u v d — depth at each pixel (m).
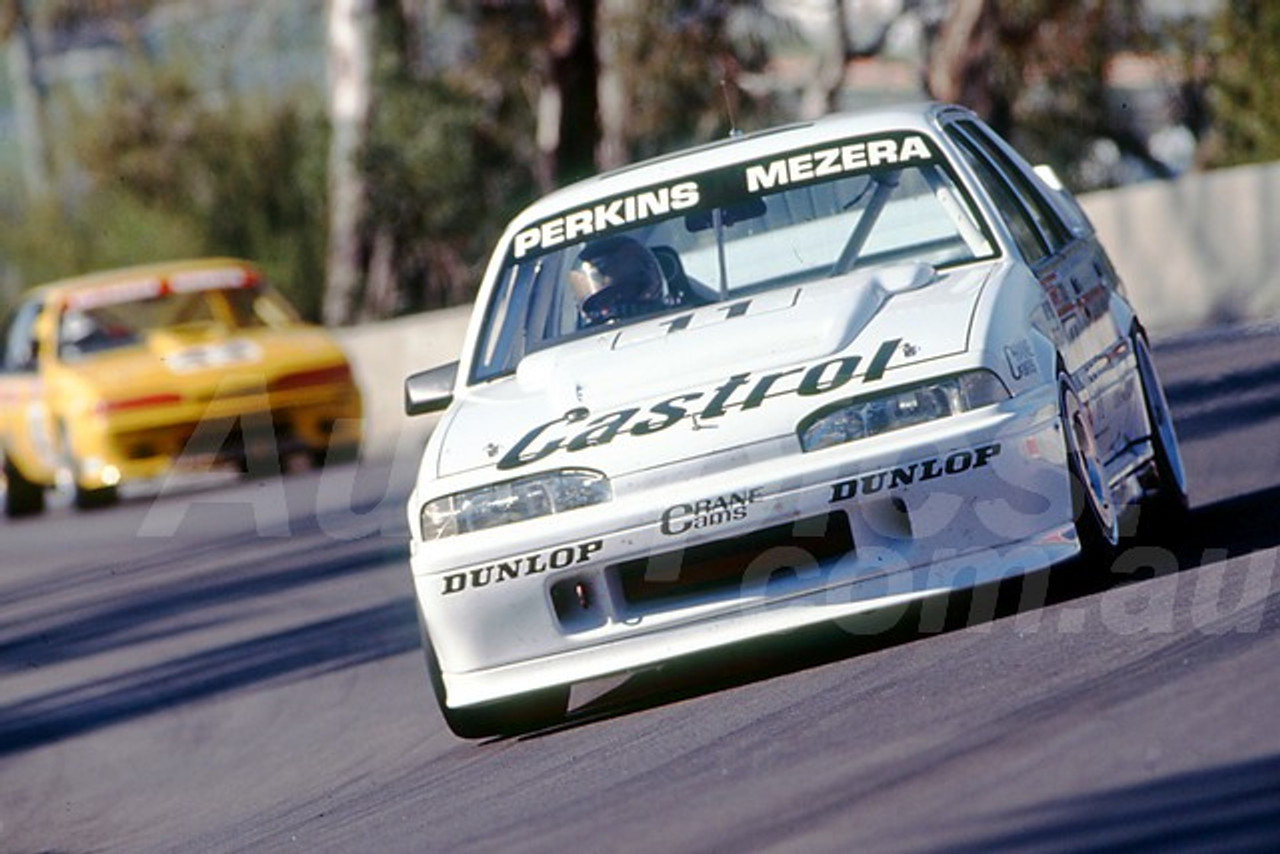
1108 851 8.54
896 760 10.60
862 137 15.93
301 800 14.76
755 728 12.29
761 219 15.66
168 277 39.72
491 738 14.84
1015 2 58.22
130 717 19.86
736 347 13.98
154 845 14.63
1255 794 8.90
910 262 14.83
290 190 70.44
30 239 73.62
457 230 63.97
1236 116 51.88
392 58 63.56
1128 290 36.38
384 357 42.94
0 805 17.39
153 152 70.94
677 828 10.23
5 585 30.20
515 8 62.44
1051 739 10.36
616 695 15.11
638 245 15.78
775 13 61.00
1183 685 10.95
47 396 37.38
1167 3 57.25
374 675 19.38
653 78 59.97
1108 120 60.94
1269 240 34.97
